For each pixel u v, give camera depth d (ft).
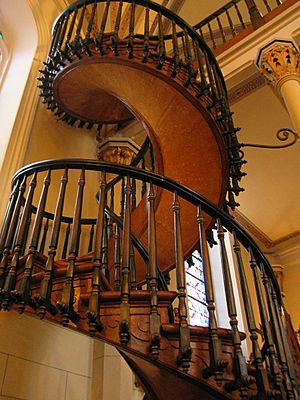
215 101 9.92
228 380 5.40
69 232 11.05
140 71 10.07
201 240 6.26
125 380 9.15
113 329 5.63
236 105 16.05
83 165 7.06
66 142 13.83
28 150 11.82
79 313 5.87
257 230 23.89
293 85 10.86
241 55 12.77
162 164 10.41
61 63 11.41
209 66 10.84
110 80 10.85
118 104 13.53
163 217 10.43
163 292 5.90
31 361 8.24
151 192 6.61
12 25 15.24
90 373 9.41
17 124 11.84
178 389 6.78
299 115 10.19
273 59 11.48
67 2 16.85
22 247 6.43
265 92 15.34
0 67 14.62
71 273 5.81
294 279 23.56
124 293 5.53
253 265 6.73
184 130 10.10
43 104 13.46
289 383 5.74
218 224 6.67
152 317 5.44
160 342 5.49
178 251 5.98
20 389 7.73
